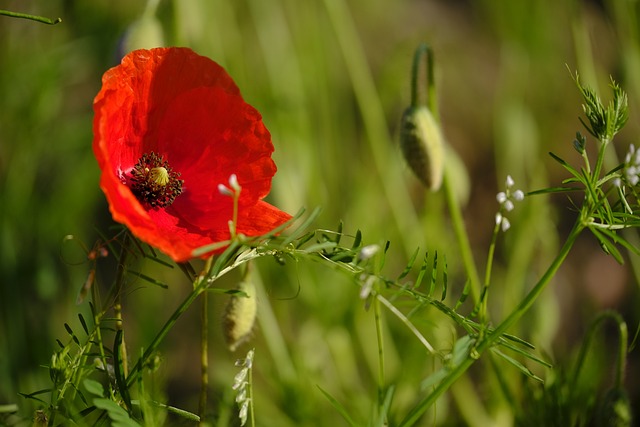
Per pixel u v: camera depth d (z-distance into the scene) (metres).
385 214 0.68
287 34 0.69
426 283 0.63
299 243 0.46
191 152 0.48
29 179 0.66
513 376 0.58
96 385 0.44
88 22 0.69
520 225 0.63
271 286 0.64
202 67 0.47
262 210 0.47
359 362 0.68
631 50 0.64
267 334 0.60
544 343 0.59
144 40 0.54
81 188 0.67
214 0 0.66
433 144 0.53
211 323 0.66
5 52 0.67
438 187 0.54
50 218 0.66
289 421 0.60
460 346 0.46
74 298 0.65
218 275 0.46
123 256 0.46
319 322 0.64
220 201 0.47
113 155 0.47
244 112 0.47
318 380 0.61
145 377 0.51
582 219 0.46
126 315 0.69
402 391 0.59
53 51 0.67
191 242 0.47
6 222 0.63
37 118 0.66
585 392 0.54
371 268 0.47
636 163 0.46
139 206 0.44
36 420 0.46
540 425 0.53
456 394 0.60
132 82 0.46
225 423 0.51
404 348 0.63
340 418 0.61
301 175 0.66
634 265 0.62
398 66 0.67
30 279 0.65
